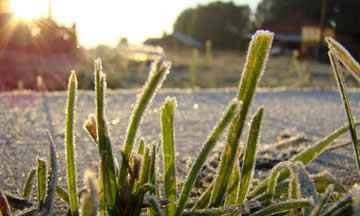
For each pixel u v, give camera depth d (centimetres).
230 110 11
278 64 223
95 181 9
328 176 15
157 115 45
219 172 12
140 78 138
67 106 12
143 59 160
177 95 68
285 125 40
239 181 13
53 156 13
